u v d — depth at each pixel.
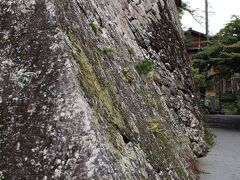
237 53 15.93
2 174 2.25
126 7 7.79
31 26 2.68
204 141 10.47
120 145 2.95
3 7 2.79
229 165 8.67
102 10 5.04
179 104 9.33
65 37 2.72
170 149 4.87
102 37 4.21
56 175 2.20
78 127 2.32
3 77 2.55
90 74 2.99
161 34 10.12
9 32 2.70
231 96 28.59
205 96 27.89
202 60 17.52
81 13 3.72
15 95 2.47
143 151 3.53
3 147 2.32
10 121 2.40
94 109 2.69
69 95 2.42
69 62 2.54
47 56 2.56
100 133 2.43
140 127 3.88
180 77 10.55
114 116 3.16
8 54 2.62
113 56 4.29
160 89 7.84
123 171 2.66
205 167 8.41
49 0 2.75
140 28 8.39
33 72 2.53
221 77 19.59
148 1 10.06
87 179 2.16
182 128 8.73
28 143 2.31
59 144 2.28
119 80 4.01
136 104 4.28
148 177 3.30
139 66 5.93
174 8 15.06
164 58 9.54
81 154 2.24
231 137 13.52
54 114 2.37
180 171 4.83
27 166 2.25
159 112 5.80
